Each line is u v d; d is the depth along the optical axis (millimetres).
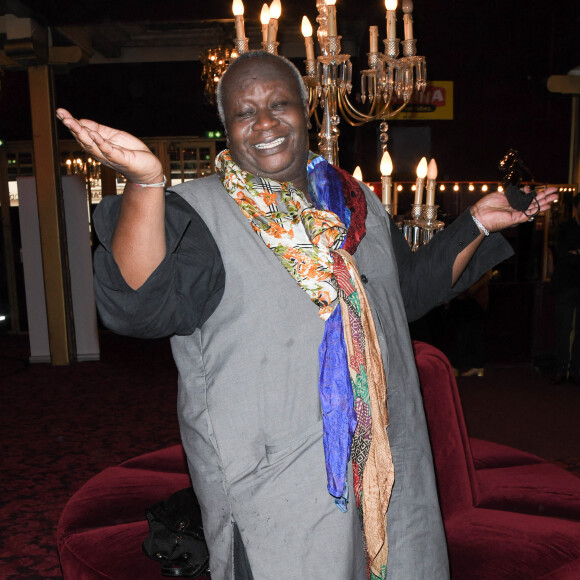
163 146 8305
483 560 1761
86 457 3975
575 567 1717
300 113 1363
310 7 5047
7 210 8438
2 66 6465
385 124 2549
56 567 2701
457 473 2029
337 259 1312
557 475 2270
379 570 1348
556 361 5324
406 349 1472
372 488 1316
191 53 8047
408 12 2500
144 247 1064
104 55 7953
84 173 8289
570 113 5820
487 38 5734
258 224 1265
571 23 5641
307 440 1267
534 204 1478
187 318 1189
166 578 1697
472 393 5121
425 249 1602
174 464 2426
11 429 4559
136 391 5492
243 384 1249
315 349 1271
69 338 6637
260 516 1258
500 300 5961
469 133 5824
